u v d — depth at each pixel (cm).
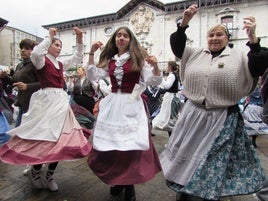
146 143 223
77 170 338
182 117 250
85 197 261
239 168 221
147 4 2142
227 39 242
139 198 266
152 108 572
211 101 228
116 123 234
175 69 502
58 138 254
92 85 460
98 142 228
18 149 255
